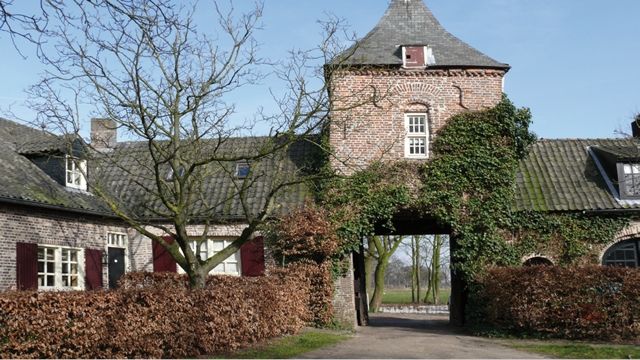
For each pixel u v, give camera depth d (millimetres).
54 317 11883
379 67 22750
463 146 22125
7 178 18438
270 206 16984
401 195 21812
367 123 22609
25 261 17859
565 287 17797
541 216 21547
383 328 23062
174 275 21141
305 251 21188
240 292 14656
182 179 14938
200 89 15586
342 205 21906
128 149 26375
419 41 23781
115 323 12398
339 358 13203
